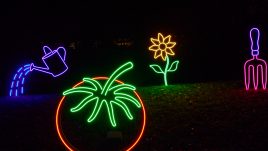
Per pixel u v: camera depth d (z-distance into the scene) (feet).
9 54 38.99
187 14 41.86
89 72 38.73
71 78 37.68
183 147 20.72
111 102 20.99
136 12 42.09
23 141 22.59
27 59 39.19
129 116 20.99
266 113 24.72
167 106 26.94
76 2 41.91
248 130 22.33
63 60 36.65
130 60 39.27
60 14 40.70
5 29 39.47
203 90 31.42
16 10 40.01
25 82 35.06
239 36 40.75
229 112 25.21
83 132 23.30
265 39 40.55
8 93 34.17
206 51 40.16
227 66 39.58
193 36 40.45
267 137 21.33
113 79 21.01
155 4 42.22
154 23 40.88
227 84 33.68
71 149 20.58
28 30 39.78
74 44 40.16
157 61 38.42
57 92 33.78
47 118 25.96
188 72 38.50
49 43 40.04
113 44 40.42
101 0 42.04
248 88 31.53
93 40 40.40
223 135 21.85
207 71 38.86
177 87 33.06
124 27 40.65
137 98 20.98
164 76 35.09
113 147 20.47
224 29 40.88
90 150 21.08
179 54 39.73
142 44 40.09
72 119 25.09
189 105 27.02
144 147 20.93
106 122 24.26
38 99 31.04
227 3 41.16
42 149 21.52
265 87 31.73
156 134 22.33
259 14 40.81
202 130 22.61
